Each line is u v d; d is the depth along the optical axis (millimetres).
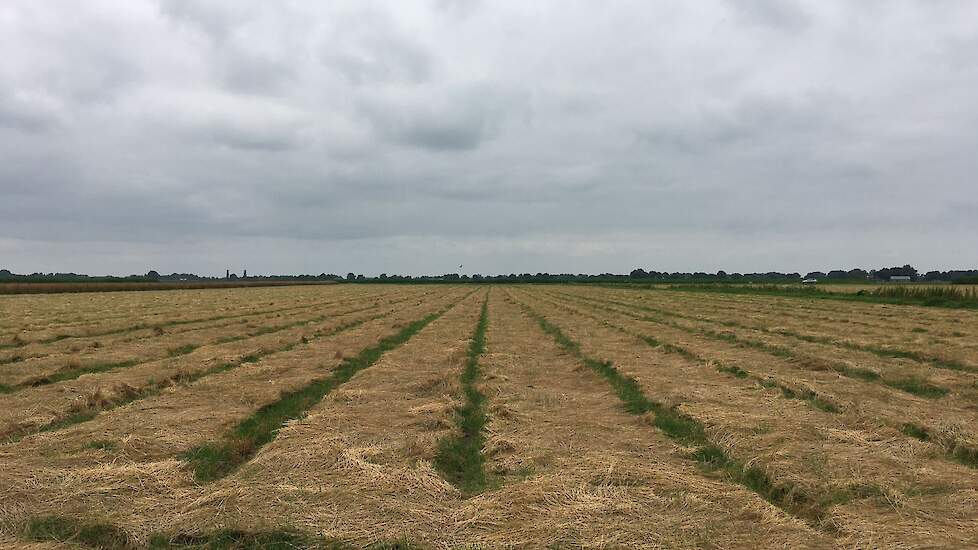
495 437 10805
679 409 12711
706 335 27156
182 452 10008
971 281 125875
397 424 11742
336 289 111812
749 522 7105
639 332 28453
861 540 6594
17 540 6812
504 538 6730
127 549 6730
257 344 23766
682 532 6809
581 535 6730
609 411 13180
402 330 30453
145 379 16141
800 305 48188
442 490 8234
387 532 6891
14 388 15430
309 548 6652
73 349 22016
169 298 62250
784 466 8859
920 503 7602
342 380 17141
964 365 18203
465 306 52906
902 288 55688
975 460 9555
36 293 76438
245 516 7246
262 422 12242
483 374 17719
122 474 8617
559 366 19500
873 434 10664
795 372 17281
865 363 18422
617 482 8453
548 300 63812
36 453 9742
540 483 8297
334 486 8227
